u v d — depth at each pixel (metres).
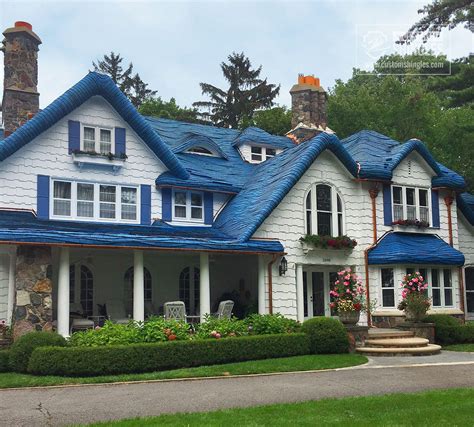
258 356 15.66
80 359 13.29
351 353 17.47
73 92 19.00
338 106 42.28
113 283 20.95
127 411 9.70
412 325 19.91
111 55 62.41
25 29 22.03
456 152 37.88
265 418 8.83
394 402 9.99
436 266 23.00
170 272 22.23
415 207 23.97
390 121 42.06
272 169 22.88
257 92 53.72
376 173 22.56
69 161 19.19
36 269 15.88
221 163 24.25
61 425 8.74
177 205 21.38
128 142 20.41
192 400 10.55
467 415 8.97
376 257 22.11
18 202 18.17
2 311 17.59
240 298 22.55
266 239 20.38
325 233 22.06
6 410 9.88
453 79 28.69
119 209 20.02
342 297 18.73
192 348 14.61
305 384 12.18
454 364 15.22
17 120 21.58
